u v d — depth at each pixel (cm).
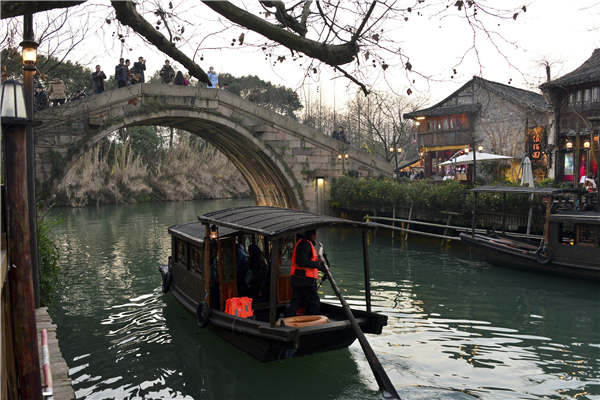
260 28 408
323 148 2419
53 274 1044
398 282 1220
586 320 905
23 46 729
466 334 826
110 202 4400
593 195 1350
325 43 418
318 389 622
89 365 726
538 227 1465
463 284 1191
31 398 299
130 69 2020
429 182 2203
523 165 1662
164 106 2052
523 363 695
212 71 2200
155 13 464
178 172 4972
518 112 2505
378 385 616
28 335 297
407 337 809
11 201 292
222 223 739
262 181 2720
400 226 2017
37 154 1756
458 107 2764
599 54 2259
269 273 828
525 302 1029
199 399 610
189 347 788
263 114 2302
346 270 1370
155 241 2017
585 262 1159
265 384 644
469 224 1691
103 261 1569
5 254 300
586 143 1838
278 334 611
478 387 612
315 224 645
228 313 752
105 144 4697
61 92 1797
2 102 288
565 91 2078
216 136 2530
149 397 618
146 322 924
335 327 629
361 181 2211
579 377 645
